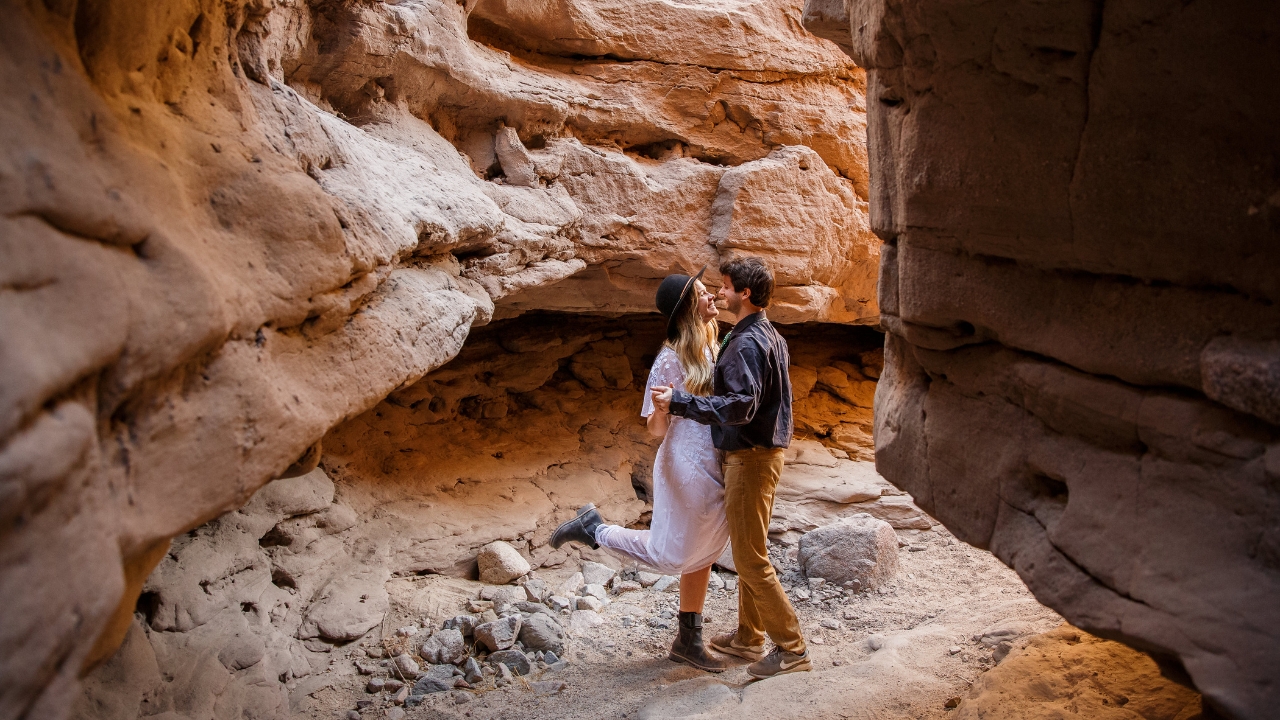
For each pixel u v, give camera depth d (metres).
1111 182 1.86
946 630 3.70
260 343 1.92
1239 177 1.65
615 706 3.37
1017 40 1.91
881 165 2.59
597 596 4.48
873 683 3.22
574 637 4.05
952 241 2.30
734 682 3.60
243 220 1.94
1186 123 1.70
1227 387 1.65
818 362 7.01
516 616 3.98
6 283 1.13
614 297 5.05
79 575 1.22
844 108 5.17
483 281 3.63
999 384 2.29
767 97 4.95
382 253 2.48
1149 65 1.71
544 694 3.51
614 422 5.81
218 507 1.71
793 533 5.22
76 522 1.24
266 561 3.78
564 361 6.17
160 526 1.54
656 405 3.28
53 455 1.14
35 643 1.11
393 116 3.74
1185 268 1.78
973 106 2.09
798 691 3.22
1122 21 1.72
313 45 3.37
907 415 2.68
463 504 4.74
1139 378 1.88
